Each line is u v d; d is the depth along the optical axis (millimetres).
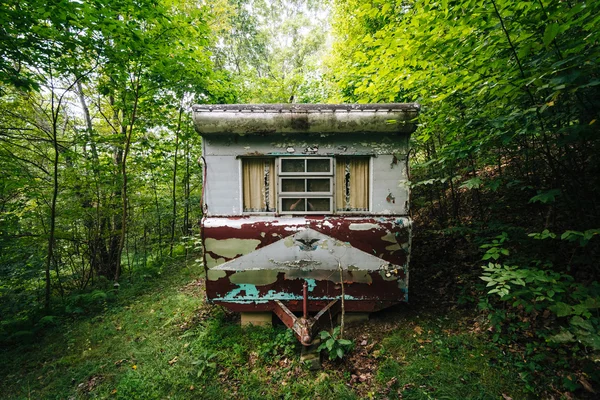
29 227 5320
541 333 2607
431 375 2496
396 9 3533
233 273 3238
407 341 2982
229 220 3207
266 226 3186
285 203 3248
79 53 4605
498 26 2189
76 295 4836
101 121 7445
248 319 3428
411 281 4164
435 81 3082
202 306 4160
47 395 2746
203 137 3189
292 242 3195
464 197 5395
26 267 4879
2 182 4473
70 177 5348
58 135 6434
